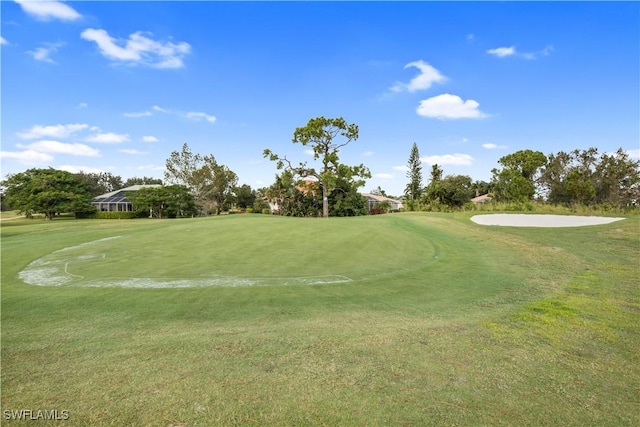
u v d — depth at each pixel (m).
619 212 19.48
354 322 4.12
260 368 2.88
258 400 2.41
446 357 3.13
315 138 36.47
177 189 42.78
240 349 3.27
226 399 2.42
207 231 13.37
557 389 2.63
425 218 17.67
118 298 5.27
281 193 39.00
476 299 5.17
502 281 6.32
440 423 2.19
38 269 7.62
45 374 2.77
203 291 5.69
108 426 2.13
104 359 3.05
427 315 4.40
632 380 2.79
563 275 6.71
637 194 29.86
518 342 3.50
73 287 6.03
